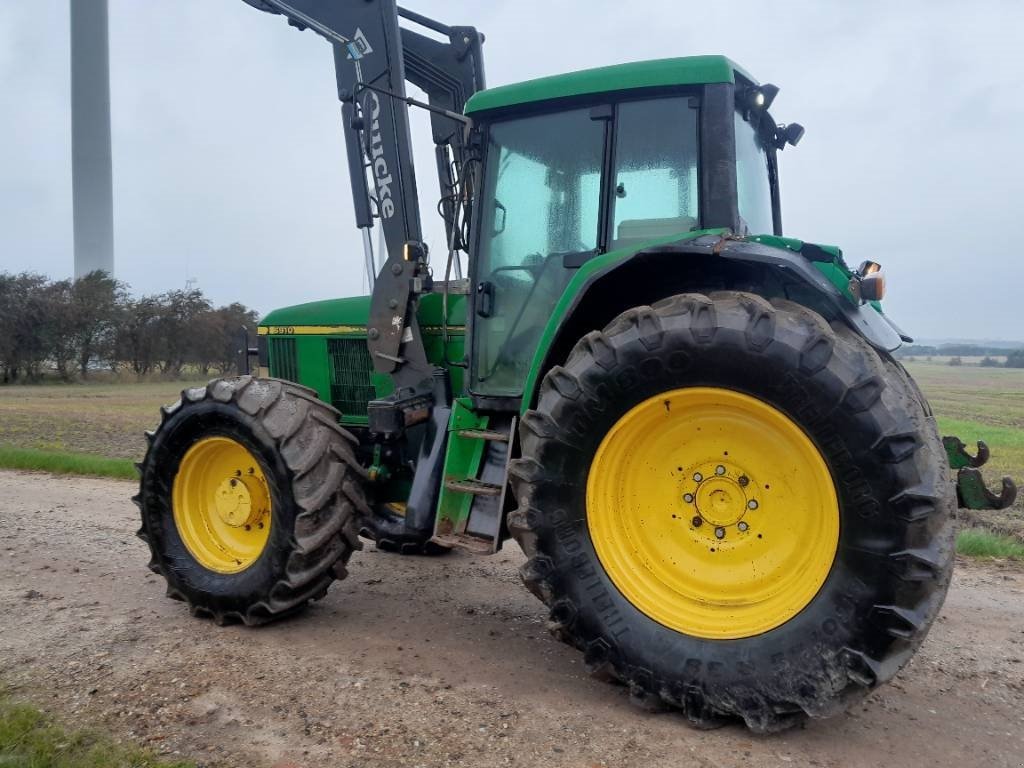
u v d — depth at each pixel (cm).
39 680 333
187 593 414
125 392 3158
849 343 286
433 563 544
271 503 394
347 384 525
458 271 421
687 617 303
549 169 389
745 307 293
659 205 364
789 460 296
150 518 431
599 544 314
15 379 3891
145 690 323
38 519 662
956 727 305
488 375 409
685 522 315
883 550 269
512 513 322
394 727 294
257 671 344
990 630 420
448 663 359
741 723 300
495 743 283
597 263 335
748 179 404
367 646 379
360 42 458
